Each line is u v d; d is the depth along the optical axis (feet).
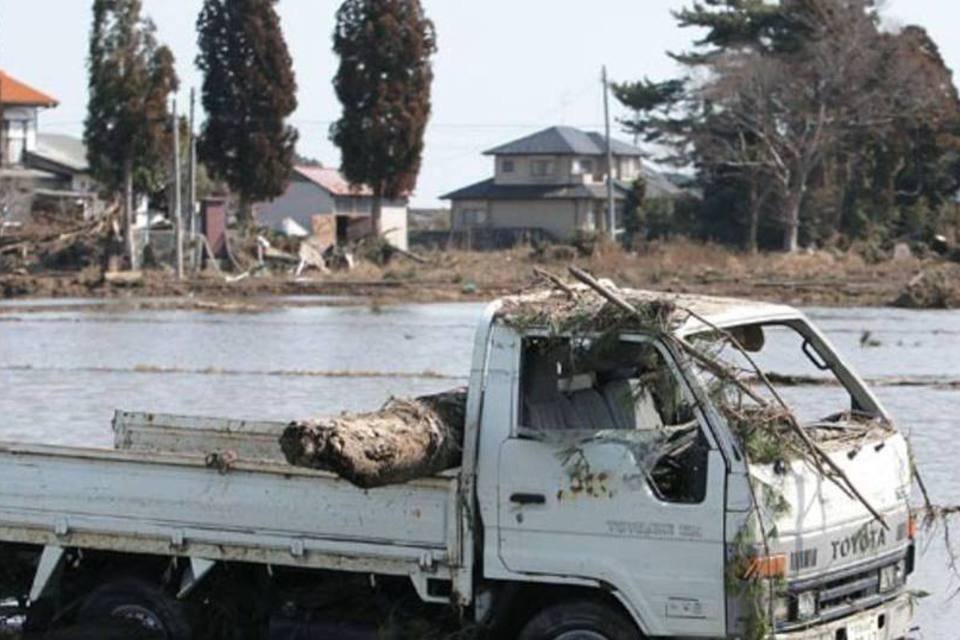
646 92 569.23
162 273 431.02
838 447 61.11
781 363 134.72
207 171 551.18
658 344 60.08
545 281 65.87
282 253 473.67
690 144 565.53
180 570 66.90
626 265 422.82
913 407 154.20
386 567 62.64
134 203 501.15
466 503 61.16
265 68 529.45
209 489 65.05
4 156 603.26
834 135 538.88
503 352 61.52
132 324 286.46
